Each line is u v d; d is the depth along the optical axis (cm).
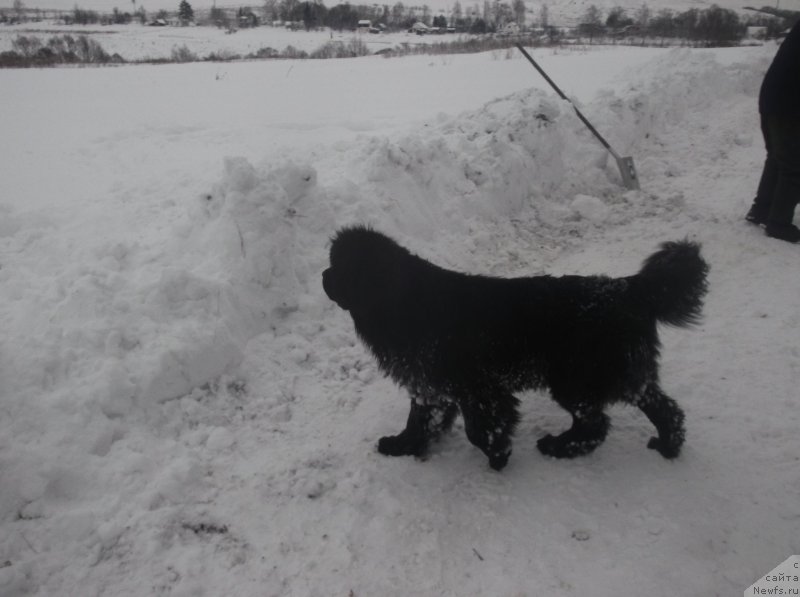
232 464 331
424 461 344
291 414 376
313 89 1383
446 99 1210
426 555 279
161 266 425
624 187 731
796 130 538
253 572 269
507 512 303
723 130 883
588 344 298
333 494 315
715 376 403
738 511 299
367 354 433
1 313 378
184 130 990
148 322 369
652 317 309
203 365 369
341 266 313
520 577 265
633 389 310
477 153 650
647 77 1071
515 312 304
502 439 321
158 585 261
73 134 973
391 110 1117
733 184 715
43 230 510
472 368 307
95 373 334
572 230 641
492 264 570
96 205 583
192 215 459
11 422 299
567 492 315
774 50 1295
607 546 280
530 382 319
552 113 728
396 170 568
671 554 275
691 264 305
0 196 674
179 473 309
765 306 479
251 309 417
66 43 2922
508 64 1680
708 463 331
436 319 308
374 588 262
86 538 277
